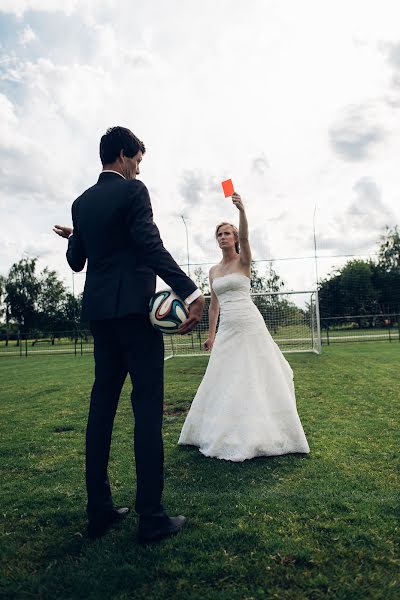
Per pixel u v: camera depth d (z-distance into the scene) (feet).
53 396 23.00
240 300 12.17
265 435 11.30
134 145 7.38
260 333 12.17
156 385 6.84
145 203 6.78
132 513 7.77
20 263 202.39
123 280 6.75
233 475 9.95
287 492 8.79
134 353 6.79
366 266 118.21
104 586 5.53
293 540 6.55
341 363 32.83
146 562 6.07
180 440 12.55
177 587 5.49
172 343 50.39
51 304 186.19
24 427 16.14
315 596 5.25
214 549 6.38
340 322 81.66
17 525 7.59
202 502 8.20
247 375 11.71
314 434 13.58
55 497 8.88
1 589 5.57
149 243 6.53
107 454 7.10
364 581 5.50
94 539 6.87
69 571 5.93
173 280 6.52
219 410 11.62
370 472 10.07
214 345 12.42
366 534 6.68
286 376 12.76
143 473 6.66
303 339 52.85
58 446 13.38
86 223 7.01
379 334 75.56
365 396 19.56
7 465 11.61
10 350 90.02
